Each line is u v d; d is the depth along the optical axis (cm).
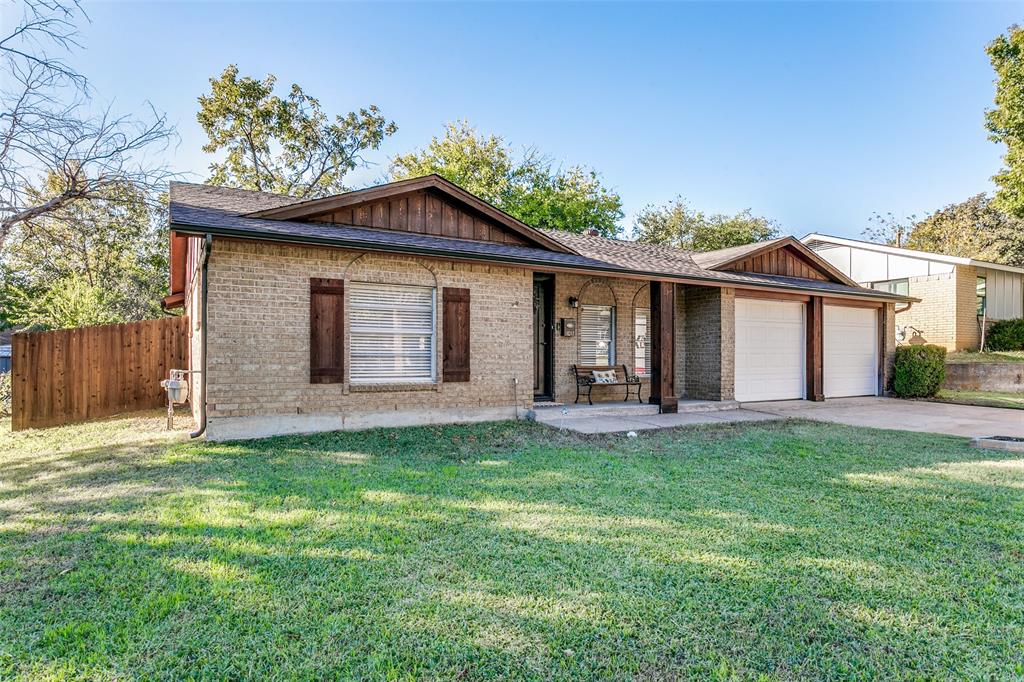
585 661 250
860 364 1473
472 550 375
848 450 732
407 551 374
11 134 1090
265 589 318
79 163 1202
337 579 331
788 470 614
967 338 1867
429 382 896
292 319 788
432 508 468
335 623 281
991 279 1973
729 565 353
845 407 1255
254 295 762
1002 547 387
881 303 1501
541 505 478
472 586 322
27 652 257
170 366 1178
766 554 371
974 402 1334
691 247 3591
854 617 289
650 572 342
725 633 273
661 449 731
